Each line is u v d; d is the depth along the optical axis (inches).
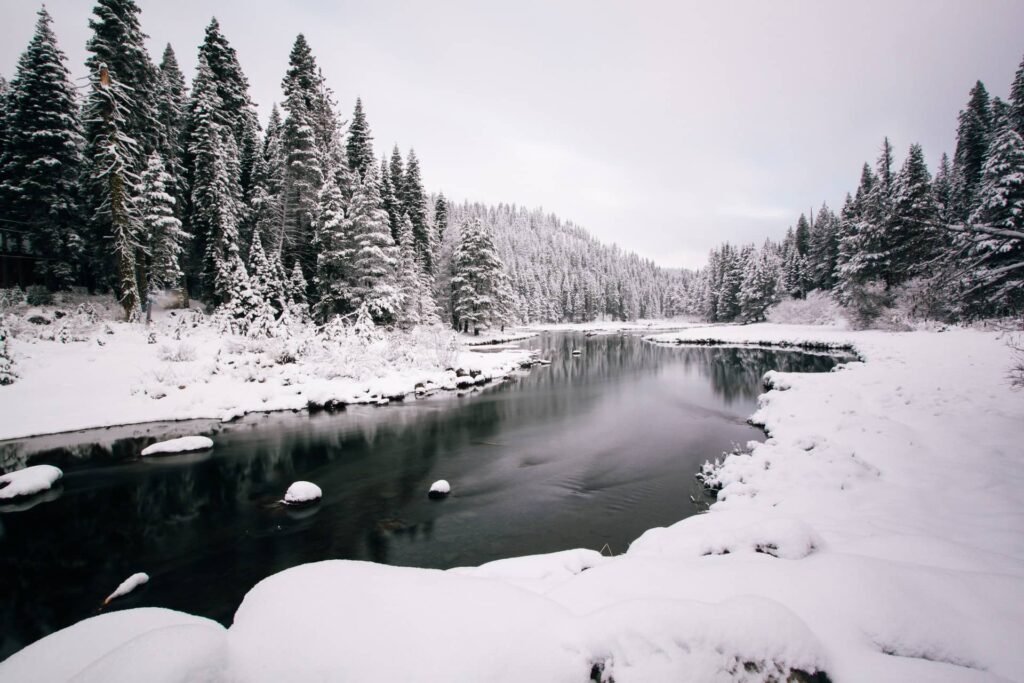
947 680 93.6
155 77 1128.2
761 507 282.4
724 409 714.2
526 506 376.8
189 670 87.2
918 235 348.8
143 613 115.5
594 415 695.7
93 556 309.3
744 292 2657.5
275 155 1328.7
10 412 578.9
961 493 259.9
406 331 1266.0
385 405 759.1
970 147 1272.1
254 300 927.7
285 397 729.6
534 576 183.9
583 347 1811.0
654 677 96.3
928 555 152.3
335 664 94.7
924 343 1002.7
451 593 117.3
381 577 125.1
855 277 1536.7
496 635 102.4
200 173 1111.0
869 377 666.8
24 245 981.8
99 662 87.4
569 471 458.6
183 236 1066.7
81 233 1024.2
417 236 1690.5
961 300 338.6
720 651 101.3
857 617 113.7
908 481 294.4
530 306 3627.0
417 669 93.1
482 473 457.1
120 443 546.0
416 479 442.0
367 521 354.3
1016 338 879.1
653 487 410.9
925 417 428.5
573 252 5521.7
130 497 402.3
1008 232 277.1
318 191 1214.3
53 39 963.3
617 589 136.3
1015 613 109.9
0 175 964.0
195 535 335.9
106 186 934.4
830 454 357.1
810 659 101.1
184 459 498.3
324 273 1186.0
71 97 978.7
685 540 193.3
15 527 350.3
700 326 3132.4
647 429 610.2
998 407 419.8
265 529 343.6
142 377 705.6
